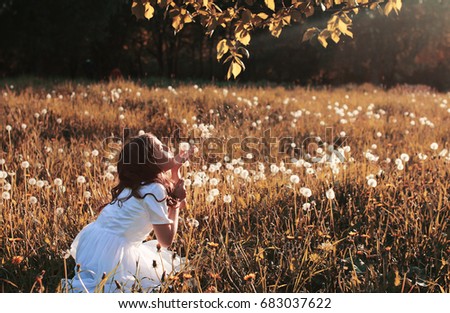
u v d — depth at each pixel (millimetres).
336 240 5285
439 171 7660
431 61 50062
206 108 14398
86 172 7621
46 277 4703
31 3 36531
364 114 15414
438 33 45469
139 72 50406
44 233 5375
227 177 6902
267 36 44688
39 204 5949
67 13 36938
